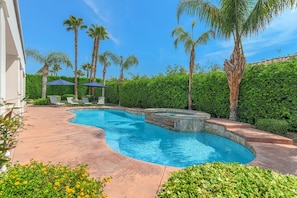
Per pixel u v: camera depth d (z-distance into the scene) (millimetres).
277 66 7047
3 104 2529
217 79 9828
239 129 6832
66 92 23609
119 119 12227
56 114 10781
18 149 4414
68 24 20281
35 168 2156
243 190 1750
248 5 7863
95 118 12531
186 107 11938
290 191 1702
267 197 1646
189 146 6664
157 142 7094
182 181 1980
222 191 1764
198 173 2133
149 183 2938
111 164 3662
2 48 2758
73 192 1741
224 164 2404
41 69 21078
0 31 2666
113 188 2760
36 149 4453
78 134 6031
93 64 23625
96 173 3252
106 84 22484
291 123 6473
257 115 7633
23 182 1725
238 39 8281
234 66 8391
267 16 7043
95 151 4395
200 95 10914
